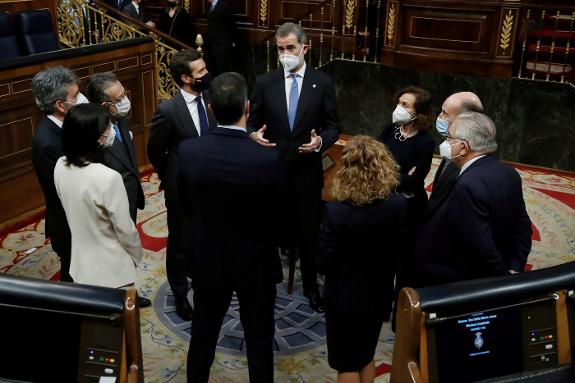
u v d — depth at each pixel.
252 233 2.65
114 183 2.74
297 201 3.79
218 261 2.67
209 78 3.53
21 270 4.39
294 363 3.39
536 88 6.79
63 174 2.77
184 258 3.71
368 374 2.91
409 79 7.27
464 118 2.68
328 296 2.73
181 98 3.57
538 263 4.70
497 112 7.01
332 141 3.74
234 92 2.52
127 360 1.87
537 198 6.04
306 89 3.73
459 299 1.84
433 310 1.83
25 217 5.32
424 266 2.86
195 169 2.58
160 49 7.57
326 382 3.23
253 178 2.53
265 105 3.78
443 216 2.78
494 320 1.88
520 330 1.90
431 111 3.64
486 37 6.80
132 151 3.61
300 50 3.66
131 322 1.85
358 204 2.54
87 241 2.83
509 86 6.86
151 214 5.44
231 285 2.73
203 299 2.80
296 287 4.23
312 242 3.83
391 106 7.50
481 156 2.68
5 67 4.93
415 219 3.15
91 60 5.73
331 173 4.10
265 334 2.82
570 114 6.74
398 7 7.09
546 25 8.03
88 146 2.70
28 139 5.30
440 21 6.94
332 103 3.80
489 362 1.88
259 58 9.20
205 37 8.97
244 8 9.08
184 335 3.64
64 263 3.25
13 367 1.88
